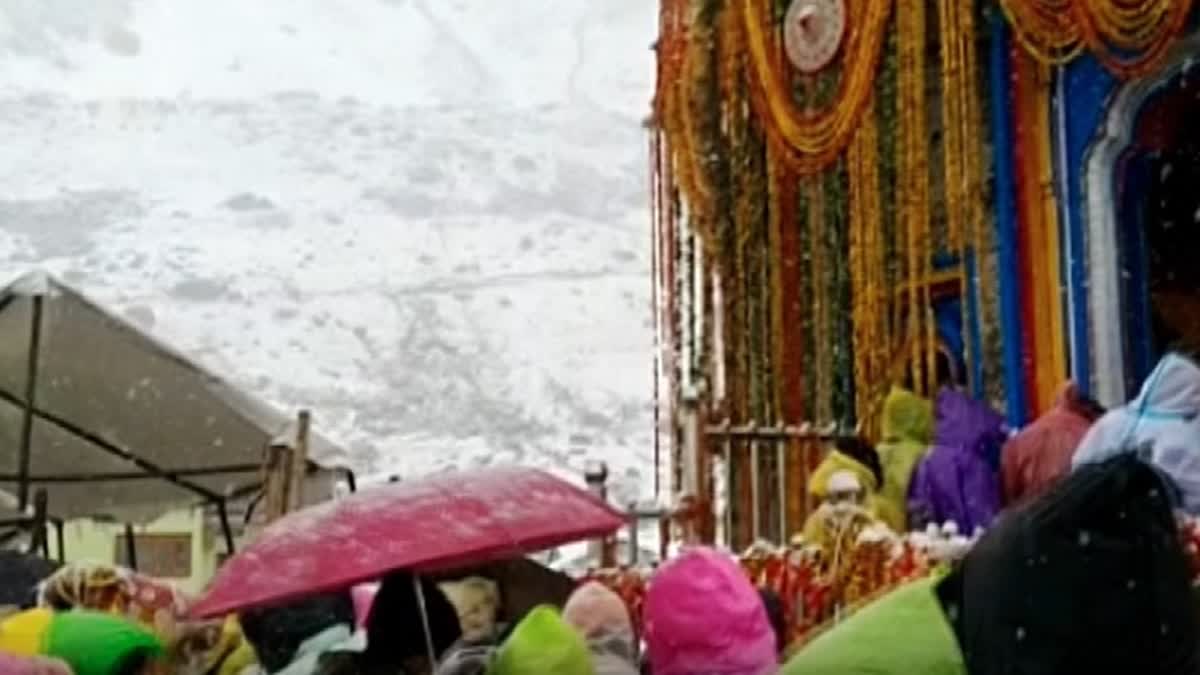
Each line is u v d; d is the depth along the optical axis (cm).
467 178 18312
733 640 668
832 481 1259
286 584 733
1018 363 1703
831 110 1872
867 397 1781
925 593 454
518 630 641
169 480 1945
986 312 1711
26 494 1820
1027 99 1742
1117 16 1567
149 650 875
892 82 1808
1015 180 1744
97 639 851
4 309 1781
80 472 1950
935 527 1235
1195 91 1683
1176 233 1738
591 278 16488
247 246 16688
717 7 2106
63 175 18175
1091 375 1669
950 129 1717
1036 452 1239
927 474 1362
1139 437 979
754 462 1917
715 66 2103
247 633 898
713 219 2075
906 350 1772
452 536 754
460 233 17238
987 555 434
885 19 1803
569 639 633
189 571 2506
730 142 2064
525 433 13888
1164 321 1730
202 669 1066
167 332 14175
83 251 16525
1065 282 1698
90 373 1834
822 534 1211
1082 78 1708
